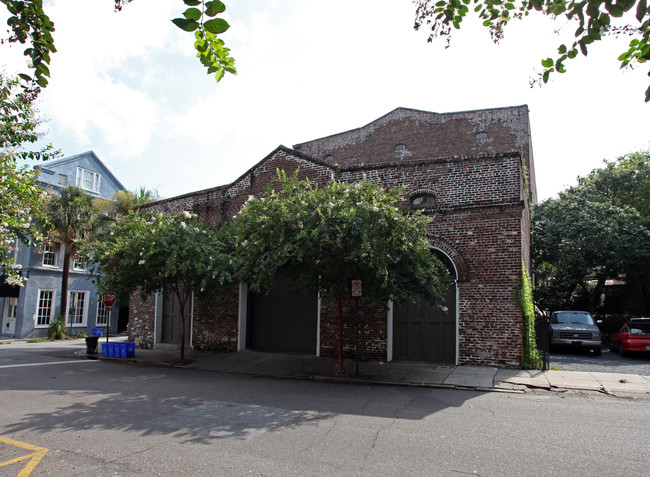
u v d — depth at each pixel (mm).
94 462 5266
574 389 9961
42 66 4328
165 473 4918
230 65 3805
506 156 13070
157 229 13898
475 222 13016
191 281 14391
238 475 4855
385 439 6180
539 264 25344
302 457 5434
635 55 4223
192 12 3330
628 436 6363
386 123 27469
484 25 5121
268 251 11273
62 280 27266
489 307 12602
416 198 14297
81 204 25359
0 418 7418
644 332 16109
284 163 16562
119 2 3652
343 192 11508
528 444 5973
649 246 21547
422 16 4949
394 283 11172
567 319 18078
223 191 17906
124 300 16141
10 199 9352
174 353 16844
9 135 8336
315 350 15219
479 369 12086
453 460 5352
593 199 24281
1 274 26203
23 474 4895
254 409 8062
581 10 3869
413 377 11336
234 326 16422
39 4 3898
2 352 18688
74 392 9797
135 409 8070
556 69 4656
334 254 11359
